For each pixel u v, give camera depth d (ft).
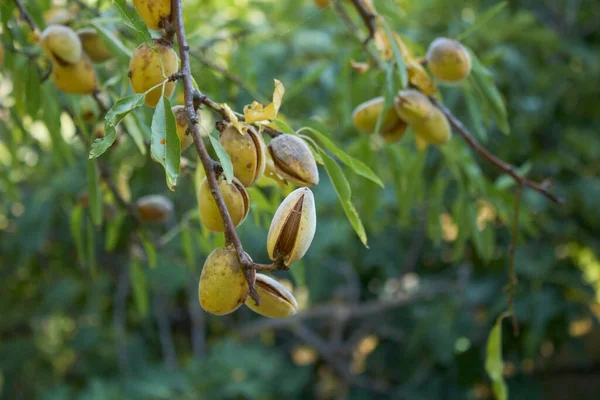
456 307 15.39
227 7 11.34
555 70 15.26
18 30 7.65
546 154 15.42
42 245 14.20
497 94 7.22
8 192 10.13
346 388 17.51
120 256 15.64
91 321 16.53
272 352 17.40
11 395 16.17
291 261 3.97
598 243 15.87
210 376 15.12
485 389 17.52
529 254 14.67
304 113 13.93
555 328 15.28
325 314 16.70
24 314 16.63
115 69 8.97
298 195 4.05
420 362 16.78
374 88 8.58
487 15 6.90
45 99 7.45
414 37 13.26
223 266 3.90
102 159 7.80
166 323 17.11
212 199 4.22
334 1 8.13
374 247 16.03
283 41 14.33
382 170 9.43
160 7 4.45
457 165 8.30
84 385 16.94
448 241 16.58
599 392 18.49
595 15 17.04
